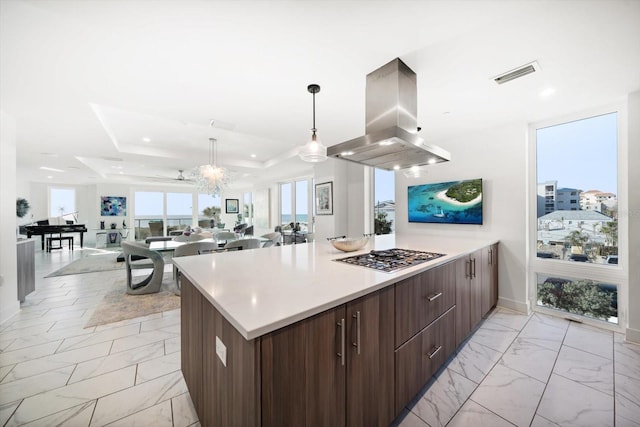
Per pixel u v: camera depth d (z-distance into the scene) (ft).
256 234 31.73
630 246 7.47
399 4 4.26
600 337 7.88
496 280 10.11
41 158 16.12
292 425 3.07
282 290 3.88
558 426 4.68
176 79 6.70
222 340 3.44
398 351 4.69
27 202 27.25
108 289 12.70
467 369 6.36
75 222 30.09
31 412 4.91
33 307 10.29
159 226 32.45
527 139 9.80
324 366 3.42
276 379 2.90
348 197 16.71
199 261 6.20
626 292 8.07
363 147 6.10
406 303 4.92
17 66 6.01
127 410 4.99
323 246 8.73
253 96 7.79
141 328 8.50
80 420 4.75
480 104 8.18
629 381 5.85
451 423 4.76
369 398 4.07
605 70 6.22
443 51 5.54
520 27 4.77
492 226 10.43
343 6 4.30
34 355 6.87
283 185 27.12
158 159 16.98
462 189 11.00
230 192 37.99
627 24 4.63
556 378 6.00
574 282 9.14
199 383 4.44
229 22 4.65
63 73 6.33
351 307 3.79
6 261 9.00
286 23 4.70
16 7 4.17
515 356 6.91
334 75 6.55
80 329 8.39
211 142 14.92
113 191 29.81
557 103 8.13
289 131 11.25
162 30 4.84
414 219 12.65
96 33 4.90
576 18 4.51
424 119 9.42
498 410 5.07
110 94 7.55
